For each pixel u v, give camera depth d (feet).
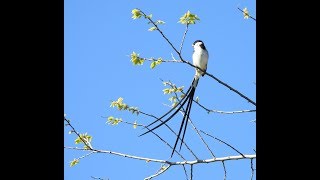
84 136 26.68
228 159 24.31
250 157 23.71
